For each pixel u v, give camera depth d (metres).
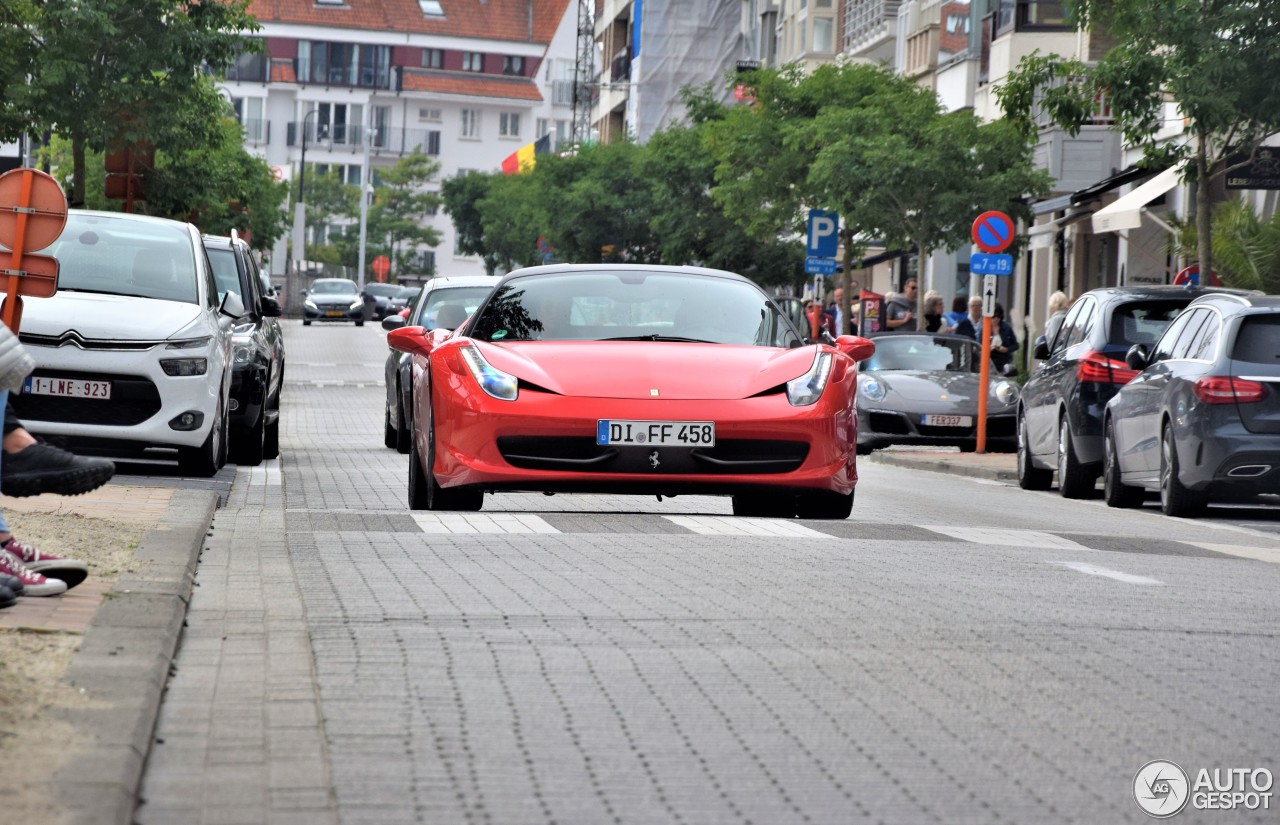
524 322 26.47
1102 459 39.00
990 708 12.80
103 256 35.50
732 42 191.75
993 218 55.78
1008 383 57.41
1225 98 47.91
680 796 10.34
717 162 125.00
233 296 35.75
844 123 84.38
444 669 13.62
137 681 12.30
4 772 9.84
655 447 24.31
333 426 60.12
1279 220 55.72
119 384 33.09
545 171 158.25
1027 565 21.25
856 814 10.03
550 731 11.80
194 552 19.66
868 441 56.84
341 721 11.90
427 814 9.85
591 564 19.84
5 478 16.47
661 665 13.99
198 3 74.69
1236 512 35.75
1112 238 91.69
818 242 81.44
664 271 27.80
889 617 16.56
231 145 142.62
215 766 10.59
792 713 12.48
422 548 21.19
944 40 116.81
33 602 15.45
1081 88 52.16
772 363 25.45
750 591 17.95
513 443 24.61
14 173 24.61
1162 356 35.91
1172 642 15.75
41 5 72.31
